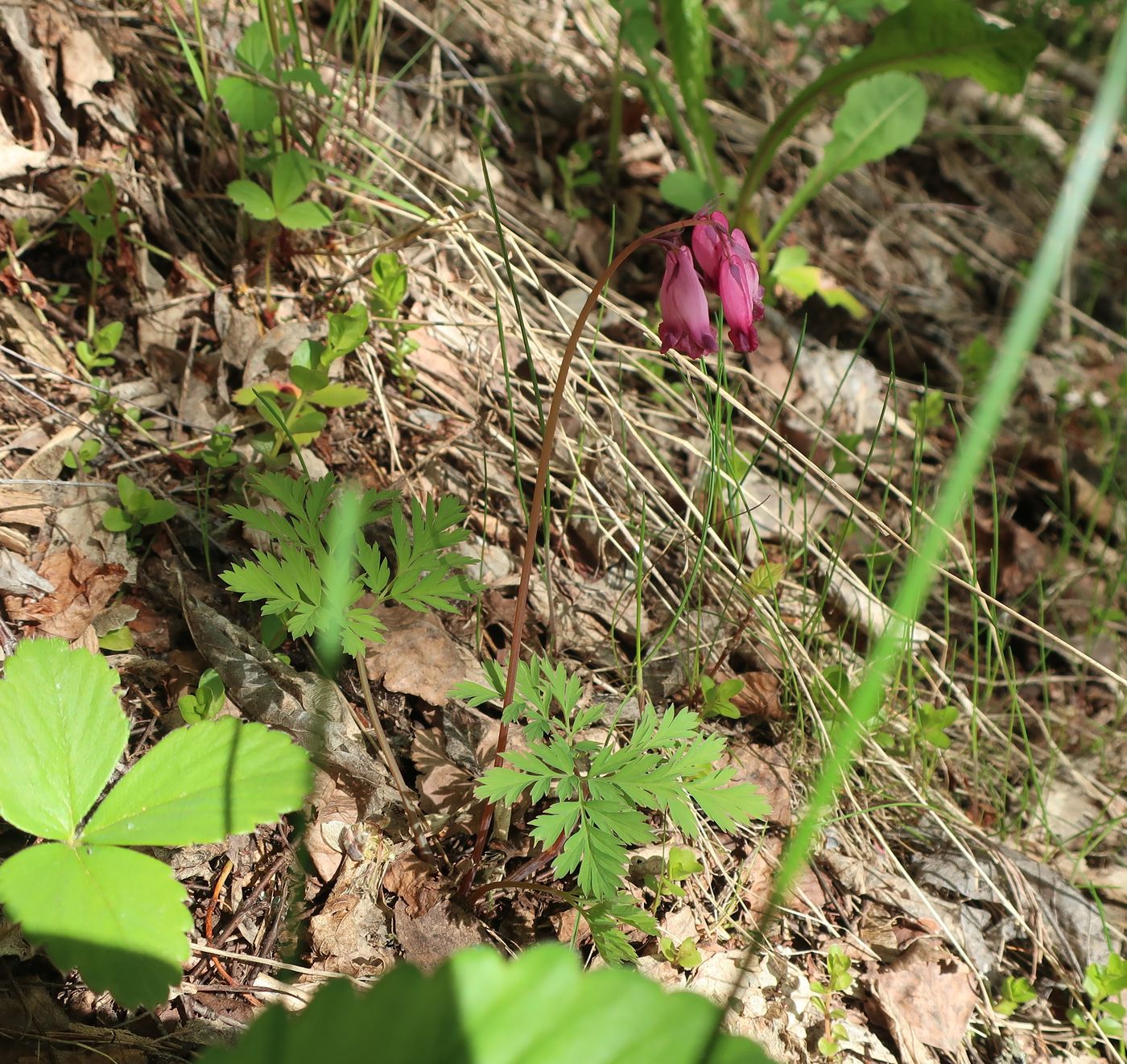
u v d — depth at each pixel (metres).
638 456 0.45
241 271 0.44
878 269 0.65
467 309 0.47
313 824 0.31
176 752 0.26
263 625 0.34
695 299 0.28
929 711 0.39
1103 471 0.57
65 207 0.41
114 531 0.35
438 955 0.31
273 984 0.29
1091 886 0.37
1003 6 0.95
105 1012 0.27
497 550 0.40
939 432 0.56
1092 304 0.70
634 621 0.41
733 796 0.30
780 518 0.40
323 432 0.41
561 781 0.30
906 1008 0.34
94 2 0.45
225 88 0.41
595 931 0.29
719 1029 0.15
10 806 0.25
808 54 0.78
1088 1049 0.35
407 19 0.56
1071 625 0.49
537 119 0.59
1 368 0.38
